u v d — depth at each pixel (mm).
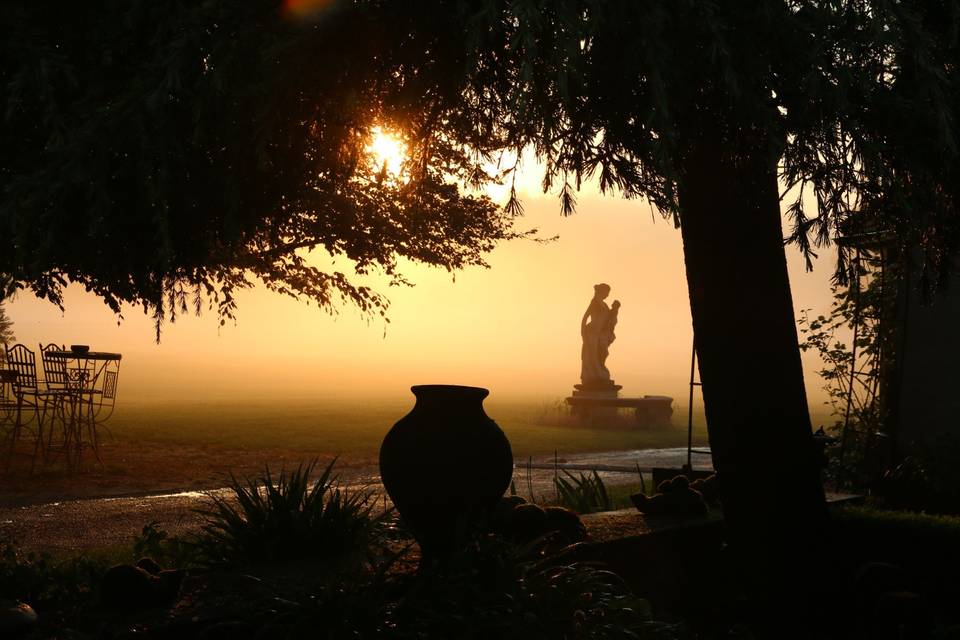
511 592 3709
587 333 26438
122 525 7801
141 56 3148
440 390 4348
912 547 5594
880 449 9578
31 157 3324
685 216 4910
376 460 14094
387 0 3113
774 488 4926
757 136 3387
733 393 4965
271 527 4492
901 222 3805
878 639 4516
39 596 3680
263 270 7895
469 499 4160
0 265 3016
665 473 7840
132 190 3336
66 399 12398
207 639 3174
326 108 3641
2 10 2609
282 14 2891
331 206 6418
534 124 3053
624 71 2848
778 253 4938
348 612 3379
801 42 2902
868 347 10141
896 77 3133
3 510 8500
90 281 4461
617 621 3826
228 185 3340
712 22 2660
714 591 5496
